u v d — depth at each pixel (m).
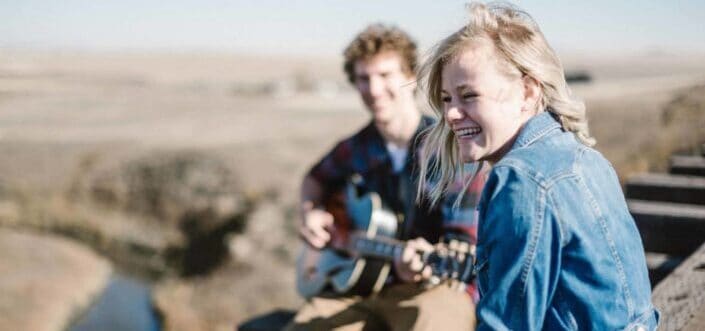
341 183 3.35
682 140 8.65
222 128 22.52
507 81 1.53
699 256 2.36
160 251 13.57
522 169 1.46
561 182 1.45
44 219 15.57
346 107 32.16
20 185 17.03
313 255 3.37
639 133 9.58
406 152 3.09
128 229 14.52
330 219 3.31
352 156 3.28
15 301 11.28
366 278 3.03
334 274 3.19
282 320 3.55
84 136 21.91
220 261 12.27
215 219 13.44
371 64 3.02
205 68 129.38
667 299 2.06
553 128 1.54
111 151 18.34
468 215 2.72
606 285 1.45
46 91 42.50
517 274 1.42
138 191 15.66
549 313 1.48
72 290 11.95
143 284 12.47
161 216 14.57
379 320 2.97
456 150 1.72
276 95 47.31
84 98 39.72
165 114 29.92
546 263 1.42
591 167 1.51
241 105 35.28
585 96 18.25
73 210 15.69
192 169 15.73
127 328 10.62
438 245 2.68
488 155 1.58
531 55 1.52
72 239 14.76
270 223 12.62
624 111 11.63
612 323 1.45
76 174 17.27
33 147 20.06
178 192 14.84
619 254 1.47
